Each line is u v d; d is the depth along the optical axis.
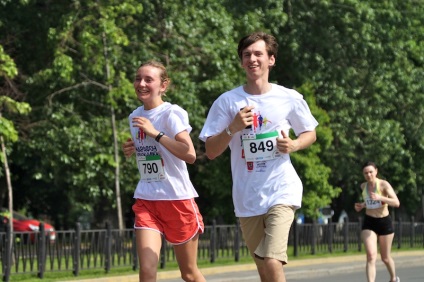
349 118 63.56
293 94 15.91
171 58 55.59
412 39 68.25
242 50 15.86
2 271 34.03
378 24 63.28
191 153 16.62
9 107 47.38
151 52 54.88
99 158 52.62
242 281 37.41
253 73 15.73
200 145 58.66
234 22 58.72
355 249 58.34
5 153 50.28
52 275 36.69
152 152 16.86
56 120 53.59
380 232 29.06
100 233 39.19
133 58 53.94
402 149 65.94
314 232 54.16
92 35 49.03
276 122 15.77
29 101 54.66
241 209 15.93
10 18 55.38
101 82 52.94
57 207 82.31
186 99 54.22
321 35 62.03
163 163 16.83
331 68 63.03
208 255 45.22
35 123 53.88
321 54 62.59
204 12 56.78
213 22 56.72
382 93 64.94
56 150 53.34
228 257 46.75
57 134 53.16
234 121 15.32
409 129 68.31
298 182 15.96
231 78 56.69
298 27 61.69
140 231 16.72
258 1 60.81
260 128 15.74
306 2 62.19
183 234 17.00
